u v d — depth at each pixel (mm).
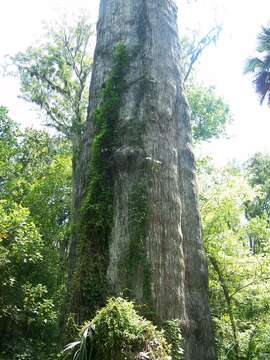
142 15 10406
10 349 13438
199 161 18234
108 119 9250
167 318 7340
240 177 16484
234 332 12508
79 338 6234
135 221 7934
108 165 8875
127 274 7594
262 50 22234
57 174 22703
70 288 8281
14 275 14039
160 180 8484
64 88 27031
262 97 22766
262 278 13523
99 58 10508
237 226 16094
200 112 27031
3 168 24766
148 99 9227
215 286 13484
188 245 8602
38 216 21078
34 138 28188
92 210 8492
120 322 5938
